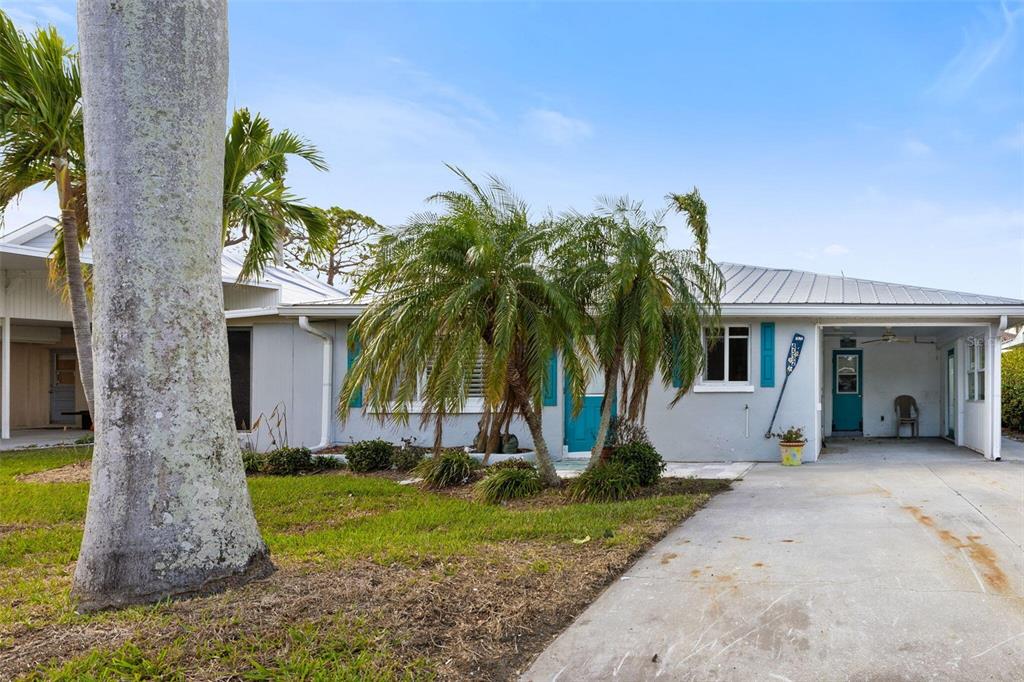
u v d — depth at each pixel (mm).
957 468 11453
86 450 15383
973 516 7488
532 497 9461
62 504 9195
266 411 14969
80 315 10703
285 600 4633
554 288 8859
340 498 9727
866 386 17547
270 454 12609
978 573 5461
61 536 7523
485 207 9102
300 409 14820
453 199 8969
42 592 5277
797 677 3822
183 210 4910
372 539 6969
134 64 4797
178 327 4848
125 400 4738
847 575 5500
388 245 8867
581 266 9477
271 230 10969
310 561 5766
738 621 4629
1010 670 3822
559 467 12672
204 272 5023
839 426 17625
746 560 6035
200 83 5027
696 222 10211
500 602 4910
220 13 5199
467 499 9617
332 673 3725
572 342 9742
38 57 9539
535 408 9539
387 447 12523
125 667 3697
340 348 14578
